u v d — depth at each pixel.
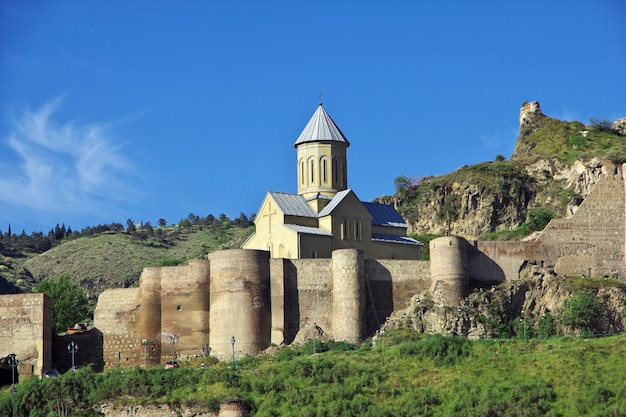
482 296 127.38
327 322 126.81
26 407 111.50
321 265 128.00
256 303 124.38
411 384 113.44
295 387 112.50
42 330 122.06
